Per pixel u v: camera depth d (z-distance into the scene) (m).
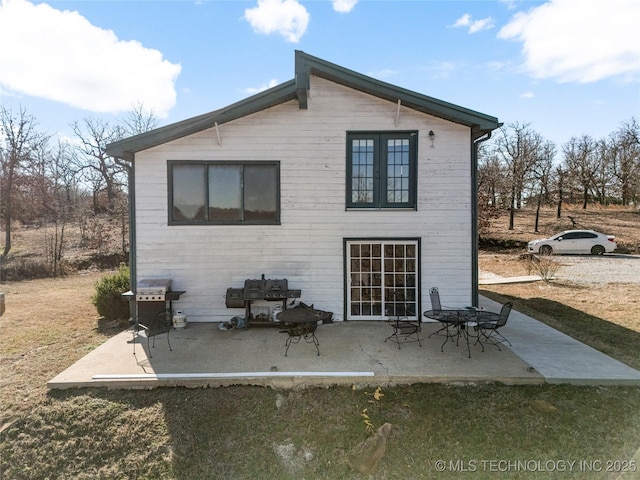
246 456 3.77
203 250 7.75
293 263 7.80
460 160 7.62
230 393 4.71
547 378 4.85
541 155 27.39
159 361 5.51
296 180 7.74
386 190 7.78
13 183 20.11
